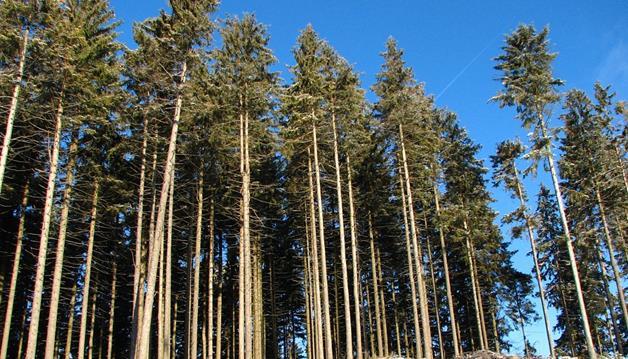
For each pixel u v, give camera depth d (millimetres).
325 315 22953
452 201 31984
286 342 41969
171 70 20688
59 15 19172
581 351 32938
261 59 23297
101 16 21359
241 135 22984
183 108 20719
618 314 33906
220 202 27031
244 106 23156
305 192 27719
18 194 23703
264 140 24234
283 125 25844
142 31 19812
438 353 39125
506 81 23875
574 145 28531
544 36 24141
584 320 21422
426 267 35406
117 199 25531
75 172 22062
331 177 27000
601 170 27453
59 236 20453
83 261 28344
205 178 25578
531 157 23219
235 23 23312
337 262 35844
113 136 23125
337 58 25734
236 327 35656
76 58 18984
